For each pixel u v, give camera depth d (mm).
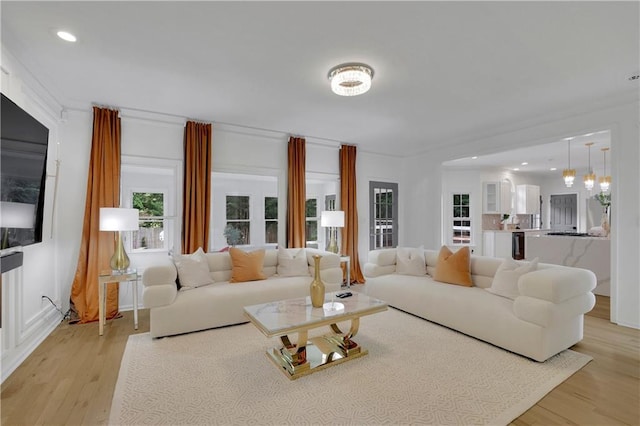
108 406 2006
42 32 2277
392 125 4602
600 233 6695
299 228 5172
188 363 2547
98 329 3326
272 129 4832
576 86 3223
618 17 2105
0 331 2275
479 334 2957
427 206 6094
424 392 2135
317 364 2465
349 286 5281
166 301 3070
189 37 2355
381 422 1841
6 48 2410
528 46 2477
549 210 9508
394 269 4457
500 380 2283
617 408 1973
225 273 3965
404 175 6598
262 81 3115
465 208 8133
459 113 4020
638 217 3398
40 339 2988
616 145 3576
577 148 6066
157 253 4281
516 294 3010
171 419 1871
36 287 3037
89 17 2111
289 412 1931
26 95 2795
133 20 2146
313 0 1953
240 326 3398
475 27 2230
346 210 5715
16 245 2320
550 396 2098
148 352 2750
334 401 2039
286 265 4180
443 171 8242
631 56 2631
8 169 2180
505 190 8336
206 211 4367
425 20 2150
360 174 6055
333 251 5145
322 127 4707
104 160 3758
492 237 7840
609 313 3918
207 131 4414
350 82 2898
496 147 4898
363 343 2934
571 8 2023
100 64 2766
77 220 3721
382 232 6320
